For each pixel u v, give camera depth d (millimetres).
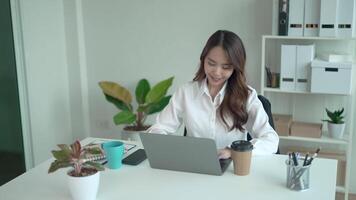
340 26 2812
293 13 2898
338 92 2848
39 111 3588
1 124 3188
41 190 1520
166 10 3564
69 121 4035
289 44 3195
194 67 3596
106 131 4039
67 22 3830
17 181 1609
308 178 1466
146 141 1637
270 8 3240
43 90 3623
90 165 1434
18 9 3277
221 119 1950
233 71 1841
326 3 2791
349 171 3043
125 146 1995
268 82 3193
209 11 3434
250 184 1514
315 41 3164
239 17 3350
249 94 1922
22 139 3428
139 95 3650
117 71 3863
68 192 1495
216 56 1737
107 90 3551
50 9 3648
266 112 2041
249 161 1586
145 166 1727
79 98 3955
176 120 2057
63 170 1717
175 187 1505
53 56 3730
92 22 3826
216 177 1587
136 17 3676
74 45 3852
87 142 2059
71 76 3941
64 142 3963
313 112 3277
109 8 3744
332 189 1464
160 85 3480
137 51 3748
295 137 3043
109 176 1625
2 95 3176
